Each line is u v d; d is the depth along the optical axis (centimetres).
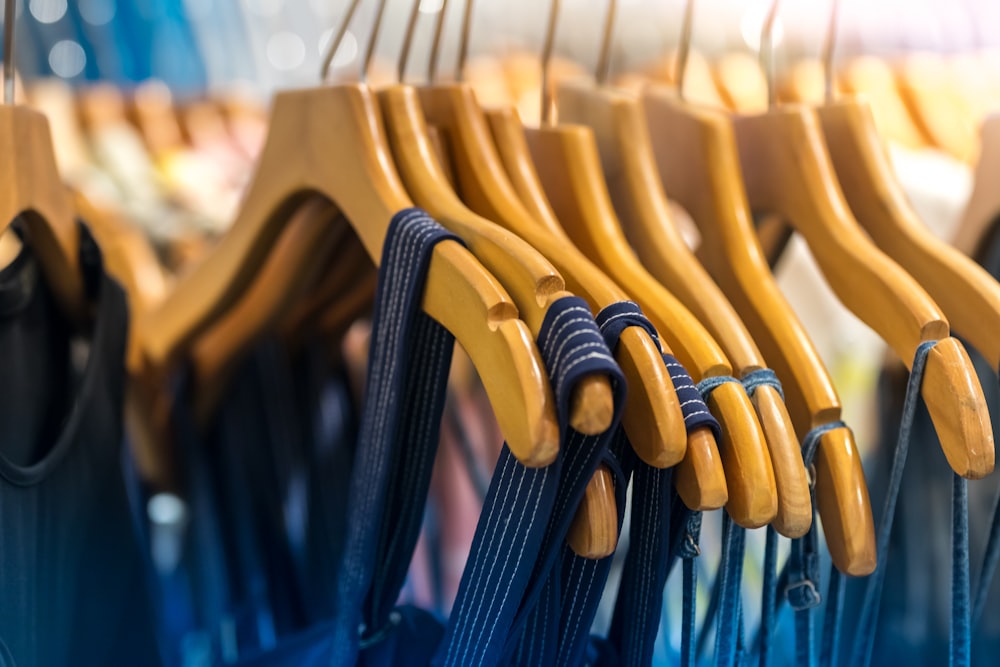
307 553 74
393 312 45
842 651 71
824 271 52
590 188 52
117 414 59
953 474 45
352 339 81
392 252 45
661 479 40
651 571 43
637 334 39
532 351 36
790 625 71
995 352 46
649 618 43
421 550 80
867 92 100
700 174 56
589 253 51
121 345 59
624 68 132
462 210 46
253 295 66
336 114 51
